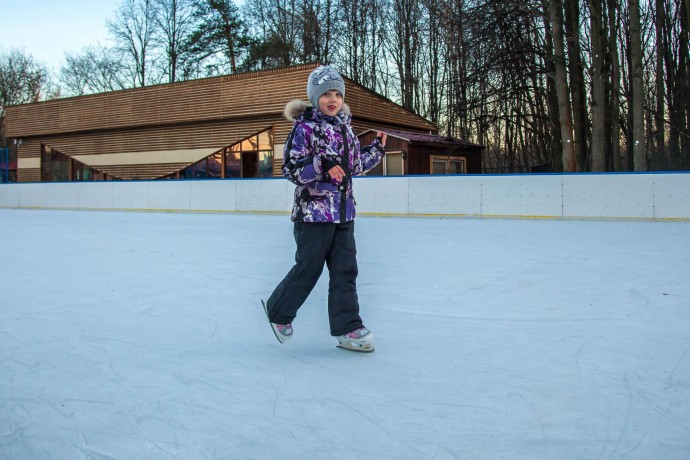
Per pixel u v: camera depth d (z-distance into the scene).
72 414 1.98
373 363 2.56
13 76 44.03
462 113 25.34
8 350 2.78
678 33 23.28
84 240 8.55
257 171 21.94
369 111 21.84
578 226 10.52
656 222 11.30
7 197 21.06
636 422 1.89
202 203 17.03
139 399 2.13
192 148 23.27
